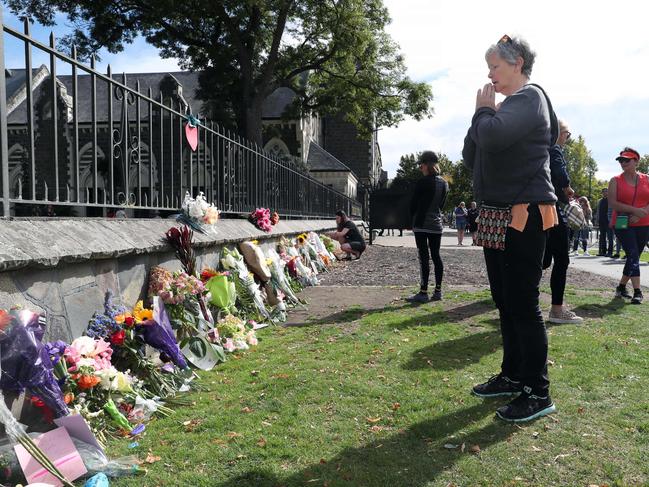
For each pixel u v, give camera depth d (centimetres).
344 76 2897
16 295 272
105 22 2525
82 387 284
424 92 2839
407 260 1400
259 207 891
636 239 665
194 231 528
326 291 818
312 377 378
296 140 3953
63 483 229
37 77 3188
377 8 2703
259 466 249
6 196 300
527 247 299
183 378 368
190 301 428
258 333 536
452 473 242
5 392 240
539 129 296
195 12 2450
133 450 268
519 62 310
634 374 374
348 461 253
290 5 2498
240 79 2767
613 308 625
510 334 336
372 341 483
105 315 346
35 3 2450
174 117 545
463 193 6419
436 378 373
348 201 2341
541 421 297
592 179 7381
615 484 230
